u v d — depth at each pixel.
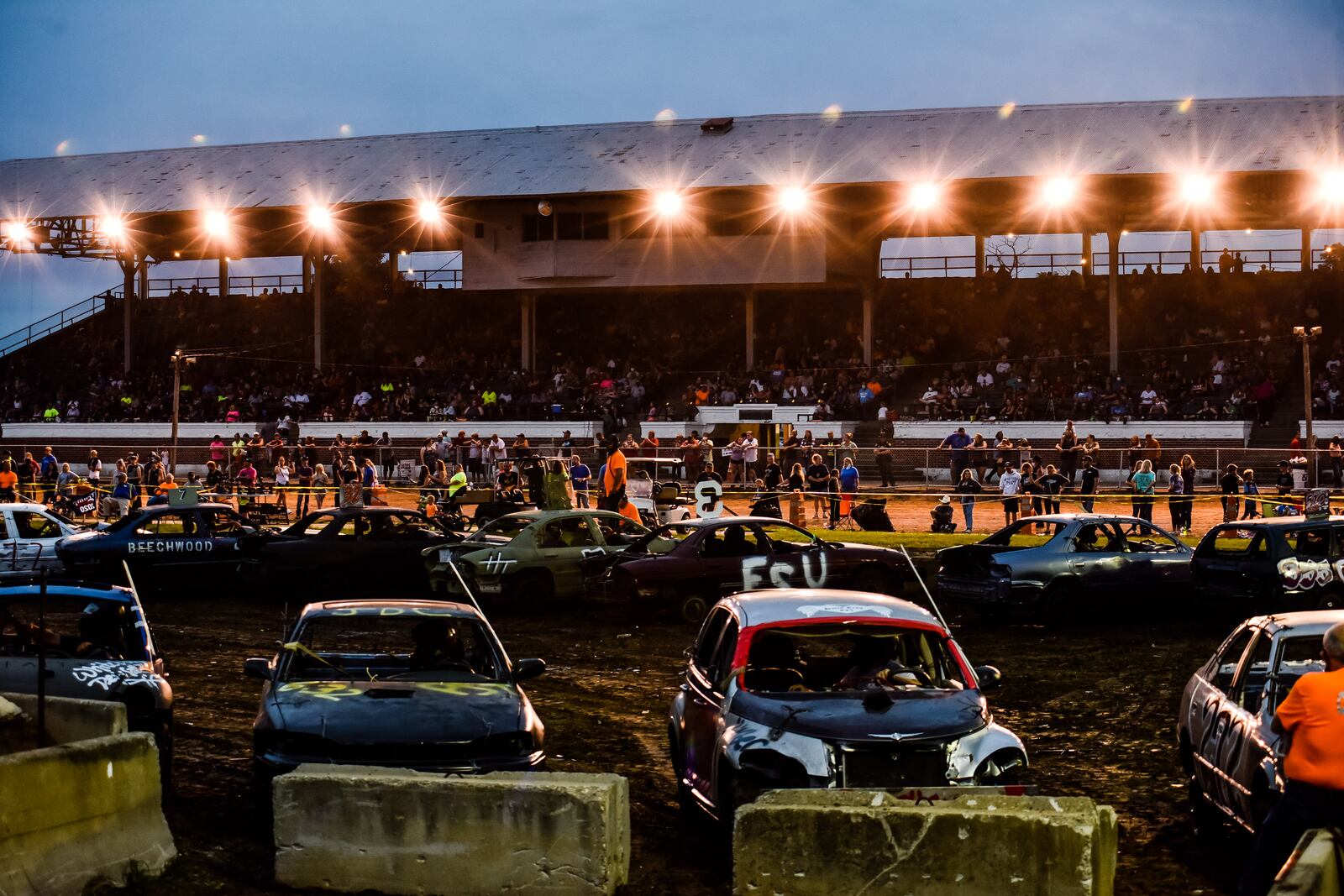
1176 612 19.22
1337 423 41.44
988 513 33.50
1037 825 6.82
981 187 45.69
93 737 8.42
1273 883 6.37
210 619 19.77
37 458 50.25
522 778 7.72
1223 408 42.81
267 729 9.02
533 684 14.98
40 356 58.59
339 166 51.62
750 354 49.62
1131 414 43.97
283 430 47.41
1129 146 44.56
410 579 21.02
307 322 57.12
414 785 7.53
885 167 45.69
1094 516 18.66
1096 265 54.12
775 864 6.98
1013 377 47.06
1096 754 11.85
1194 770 9.59
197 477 49.03
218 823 9.23
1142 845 9.30
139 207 49.94
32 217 50.28
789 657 9.85
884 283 54.56
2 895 6.68
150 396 53.19
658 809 10.12
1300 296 49.59
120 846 7.48
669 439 46.22
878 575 19.33
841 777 8.42
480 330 55.66
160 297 60.44
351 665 10.54
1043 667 15.63
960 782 8.46
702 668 10.05
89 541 21.78
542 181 48.50
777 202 47.16
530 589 20.12
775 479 33.31
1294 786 6.88
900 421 44.94
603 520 21.52
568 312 55.66
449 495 31.44
